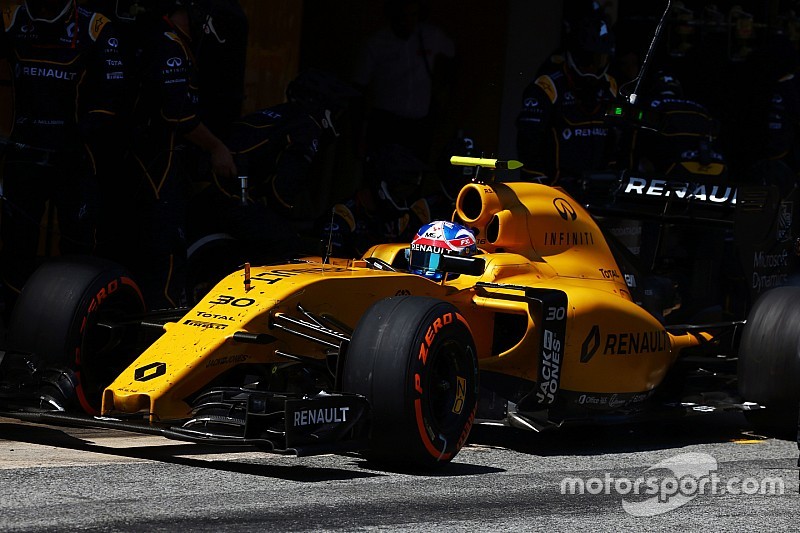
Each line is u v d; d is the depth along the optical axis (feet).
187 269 105.70
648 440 83.92
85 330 69.36
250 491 57.47
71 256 72.59
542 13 149.18
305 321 67.31
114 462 62.85
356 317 70.69
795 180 126.21
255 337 63.36
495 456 72.90
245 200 84.64
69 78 95.50
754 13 159.74
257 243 105.40
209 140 101.45
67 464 61.41
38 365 67.77
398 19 138.72
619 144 123.44
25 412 63.98
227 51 109.50
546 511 57.57
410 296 65.21
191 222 105.50
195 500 54.80
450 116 144.36
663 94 124.16
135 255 99.81
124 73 98.99
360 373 62.80
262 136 106.22
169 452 67.21
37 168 95.81
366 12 137.90
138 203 99.14
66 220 97.60
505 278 77.92
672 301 91.91
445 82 143.54
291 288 67.10
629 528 55.21
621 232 95.81
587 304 78.02
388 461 65.41
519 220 80.64
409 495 58.80
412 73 140.36
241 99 112.06
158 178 98.63
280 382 68.49
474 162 80.69
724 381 90.58
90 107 96.84
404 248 82.38
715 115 154.10
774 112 148.46
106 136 100.83
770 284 97.45
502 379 75.87
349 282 69.62
